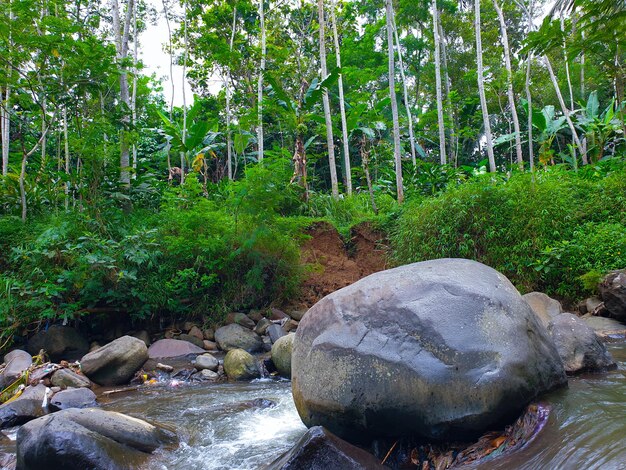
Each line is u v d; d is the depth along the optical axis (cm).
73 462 352
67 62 952
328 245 1147
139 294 852
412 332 335
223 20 1906
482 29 2486
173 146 1459
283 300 1009
